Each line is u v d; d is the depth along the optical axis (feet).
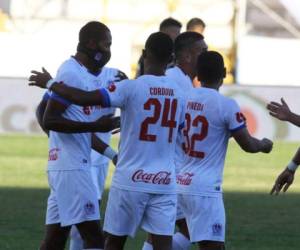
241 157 179.83
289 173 65.05
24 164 159.02
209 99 65.10
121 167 61.46
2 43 266.16
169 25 94.99
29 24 287.28
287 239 92.63
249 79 276.41
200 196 65.05
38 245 85.87
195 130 65.36
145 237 92.22
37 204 112.88
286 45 276.21
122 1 300.81
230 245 88.58
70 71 66.28
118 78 69.21
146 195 61.00
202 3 298.76
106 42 67.46
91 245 66.69
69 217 66.44
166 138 61.46
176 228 89.66
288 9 277.44
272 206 116.16
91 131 63.93
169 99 61.41
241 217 106.63
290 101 207.51
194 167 65.67
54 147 67.21
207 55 66.44
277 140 208.03
